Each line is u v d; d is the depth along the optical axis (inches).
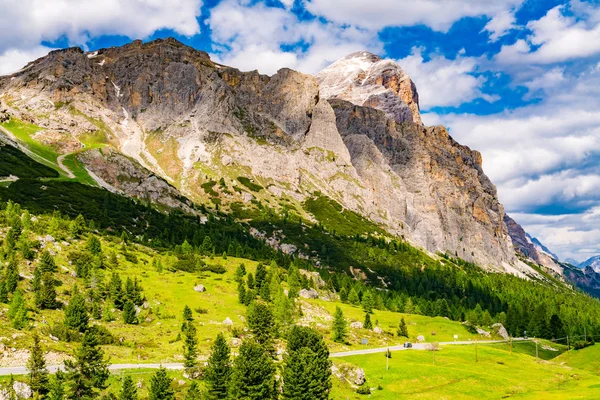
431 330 7450.8
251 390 3307.1
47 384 2974.9
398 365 4931.1
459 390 4389.8
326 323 6461.6
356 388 4215.1
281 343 5226.4
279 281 7416.3
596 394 4372.5
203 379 3688.5
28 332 3929.6
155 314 5482.3
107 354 3956.7
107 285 5703.7
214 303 6151.6
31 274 5349.4
